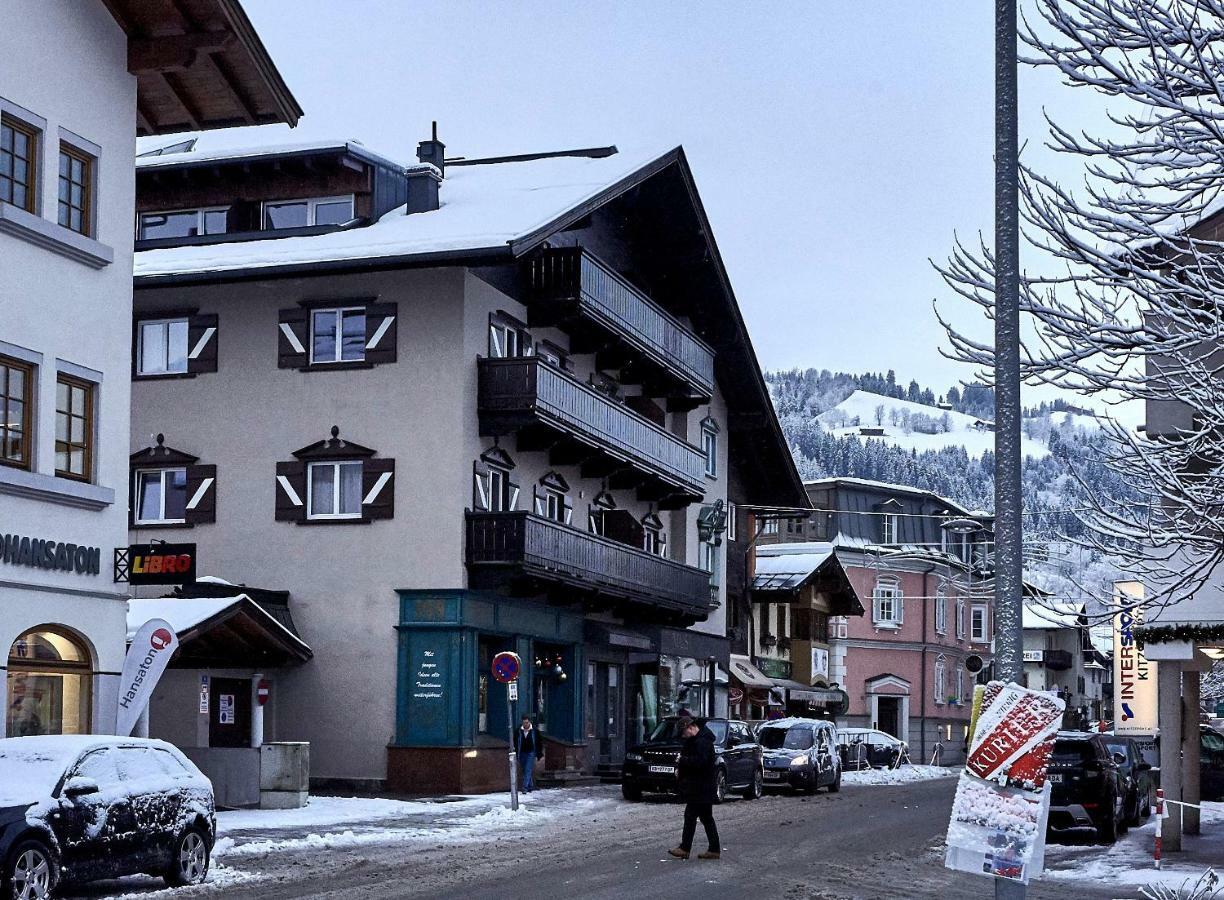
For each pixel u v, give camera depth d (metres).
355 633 36.56
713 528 53.19
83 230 25.02
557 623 41.19
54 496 23.67
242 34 26.38
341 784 36.19
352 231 38.12
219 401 38.09
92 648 24.47
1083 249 11.84
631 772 35.03
